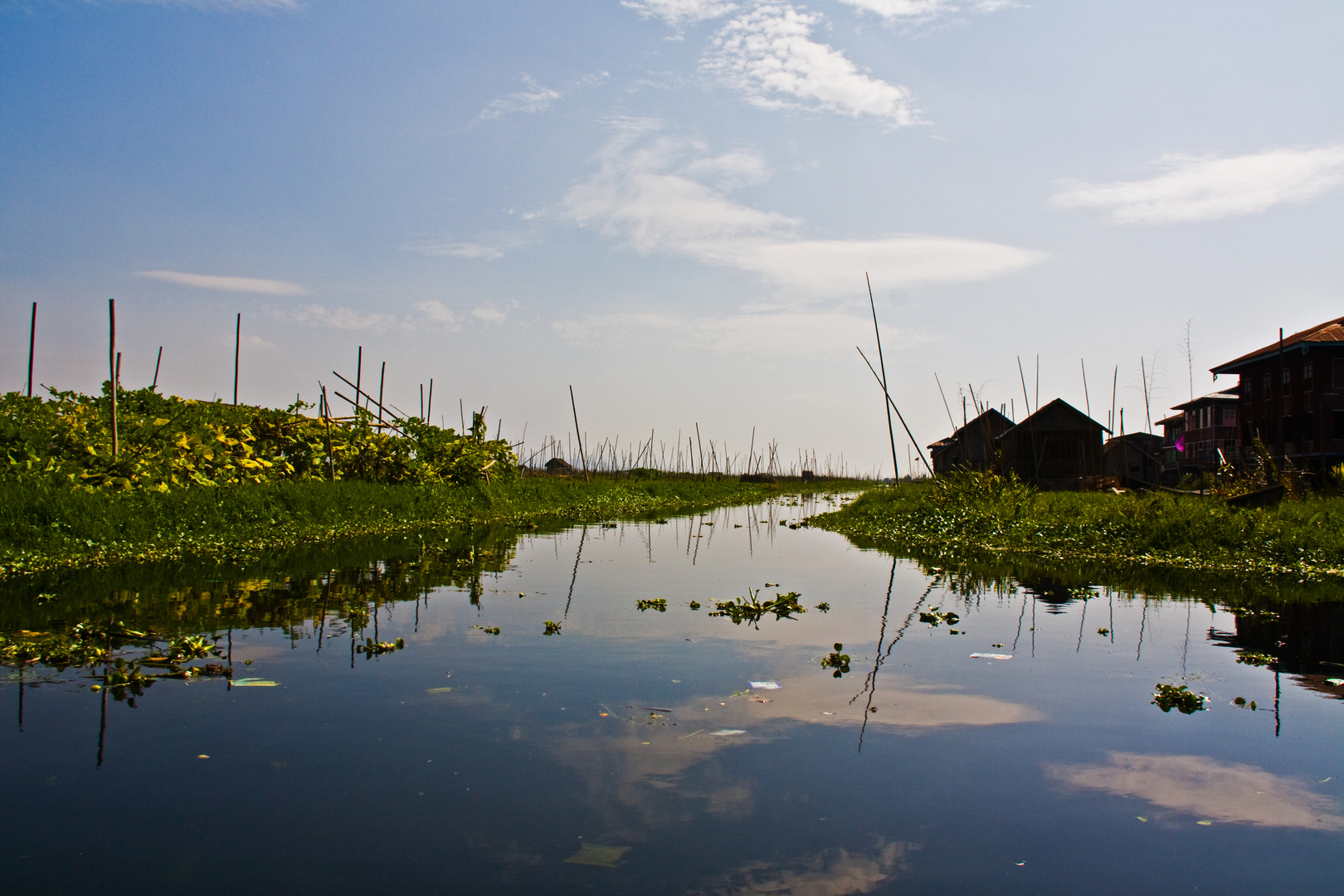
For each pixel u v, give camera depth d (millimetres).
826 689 5988
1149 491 25812
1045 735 5086
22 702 5289
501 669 6336
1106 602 9859
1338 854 3656
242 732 4836
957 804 4102
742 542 18672
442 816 3850
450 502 21734
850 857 3545
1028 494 20391
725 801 4082
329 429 20609
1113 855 3619
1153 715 5484
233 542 13281
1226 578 12039
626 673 6297
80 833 3596
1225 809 4090
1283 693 6031
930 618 8680
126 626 7441
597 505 31781
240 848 3502
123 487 13484
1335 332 31172
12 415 14492
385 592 9727
